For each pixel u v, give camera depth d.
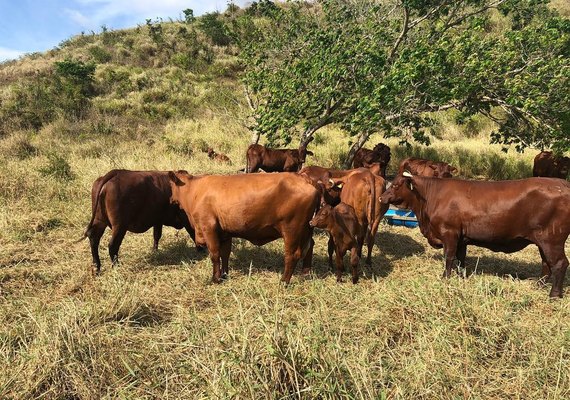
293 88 8.45
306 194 5.20
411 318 4.08
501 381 3.32
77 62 21.03
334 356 3.16
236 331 3.54
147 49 25.45
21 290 5.01
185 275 5.66
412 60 7.66
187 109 18.95
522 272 6.04
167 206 6.18
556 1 27.17
